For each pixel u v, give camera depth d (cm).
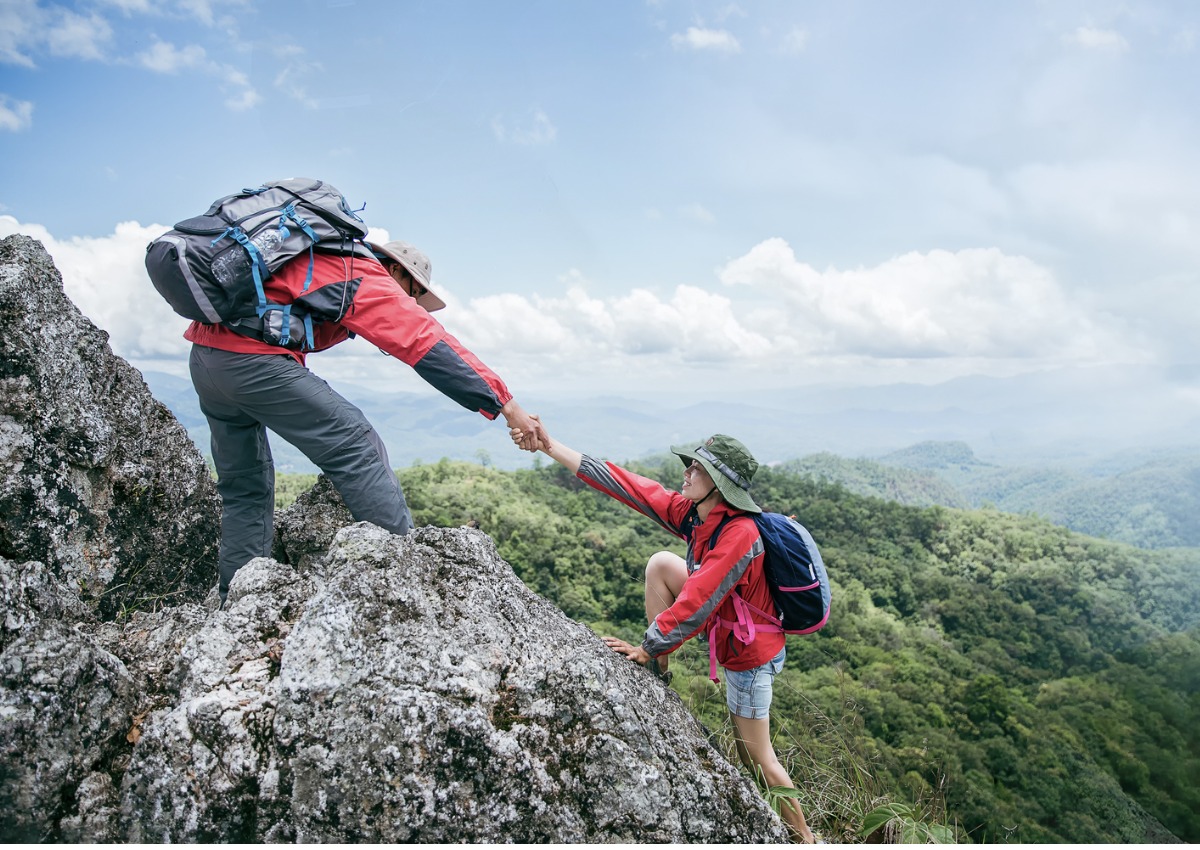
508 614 177
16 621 152
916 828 236
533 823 145
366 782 139
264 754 142
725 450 204
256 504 230
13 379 209
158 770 142
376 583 159
